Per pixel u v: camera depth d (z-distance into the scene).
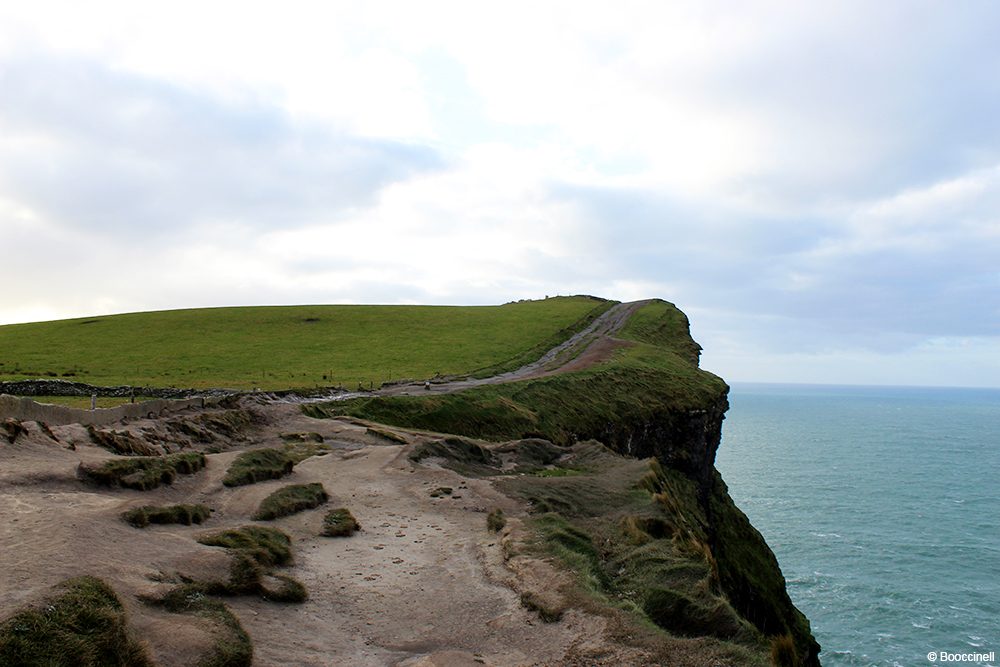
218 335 80.75
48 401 38.78
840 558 71.12
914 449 176.38
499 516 17.84
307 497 18.44
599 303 128.12
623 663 9.93
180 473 18.09
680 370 70.88
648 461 28.98
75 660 7.39
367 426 33.78
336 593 12.34
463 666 9.49
